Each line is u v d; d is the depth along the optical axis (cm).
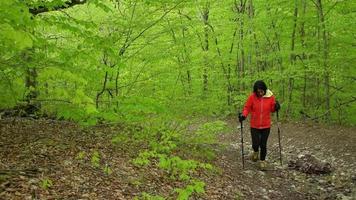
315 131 1366
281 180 895
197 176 779
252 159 1023
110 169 690
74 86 597
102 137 930
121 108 745
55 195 514
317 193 815
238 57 1991
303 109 1748
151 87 1059
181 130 1012
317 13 1672
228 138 1422
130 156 807
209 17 1959
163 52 1104
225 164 960
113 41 896
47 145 787
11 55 531
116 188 605
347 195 796
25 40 324
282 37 1822
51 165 643
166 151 861
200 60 1753
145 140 875
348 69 1634
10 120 1080
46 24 551
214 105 1541
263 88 964
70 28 577
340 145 1157
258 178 891
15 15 368
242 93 1800
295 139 1304
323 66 1529
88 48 638
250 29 1805
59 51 574
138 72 1069
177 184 704
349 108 1756
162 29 1105
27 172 570
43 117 1183
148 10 982
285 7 1738
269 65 1978
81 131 988
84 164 684
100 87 867
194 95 1439
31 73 534
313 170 952
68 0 918
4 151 698
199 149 993
